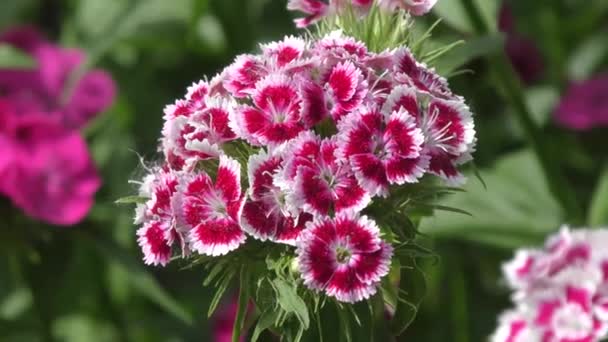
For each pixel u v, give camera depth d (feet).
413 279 1.74
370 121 1.64
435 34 2.29
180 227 1.67
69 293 2.63
